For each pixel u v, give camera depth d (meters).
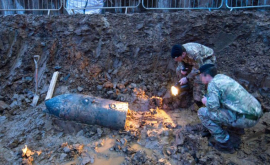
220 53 4.39
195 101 3.83
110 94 4.12
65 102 3.45
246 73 3.99
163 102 4.09
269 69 3.88
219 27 4.40
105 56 4.61
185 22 4.46
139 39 4.63
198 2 5.16
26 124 3.61
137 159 2.88
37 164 2.88
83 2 5.71
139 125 3.55
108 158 2.97
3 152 3.07
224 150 2.99
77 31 4.64
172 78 4.46
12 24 4.71
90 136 3.36
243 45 4.32
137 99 4.07
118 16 4.76
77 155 3.03
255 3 5.19
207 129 3.27
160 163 2.81
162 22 4.59
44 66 4.55
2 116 3.82
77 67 4.48
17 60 4.66
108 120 3.38
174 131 3.43
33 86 4.44
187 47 3.41
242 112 2.66
